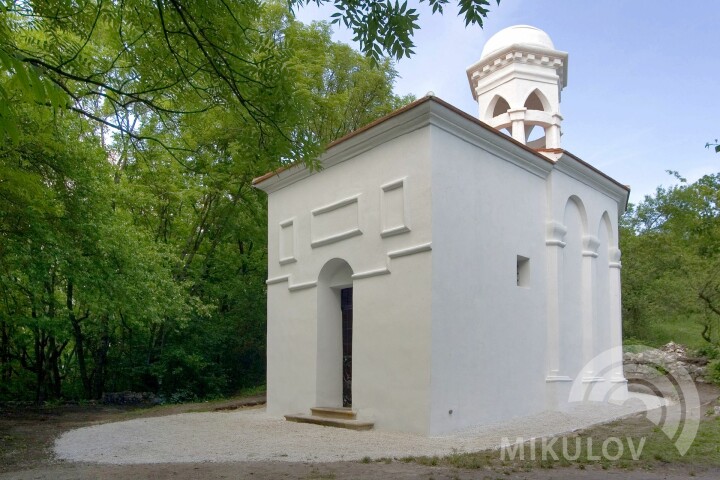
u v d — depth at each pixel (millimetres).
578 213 16688
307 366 14594
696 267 28031
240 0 7910
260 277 27906
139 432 13047
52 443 11703
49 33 9203
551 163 14922
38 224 14539
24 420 16344
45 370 24734
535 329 14117
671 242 30516
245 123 8242
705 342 28188
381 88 27234
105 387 25891
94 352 25812
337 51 26844
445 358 11445
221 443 11023
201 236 26359
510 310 13336
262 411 17156
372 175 13016
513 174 14016
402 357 11734
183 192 22703
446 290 11648
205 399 24828
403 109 11898
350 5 7047
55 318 21359
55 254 15508
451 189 12086
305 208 15125
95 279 16969
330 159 14141
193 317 24719
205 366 25438
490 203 13133
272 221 16438
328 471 8078
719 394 16688
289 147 8141
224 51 7402
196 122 9766
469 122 12336
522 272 14320
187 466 8773
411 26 7082
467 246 12328
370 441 10727
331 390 14414
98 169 17109
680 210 28875
